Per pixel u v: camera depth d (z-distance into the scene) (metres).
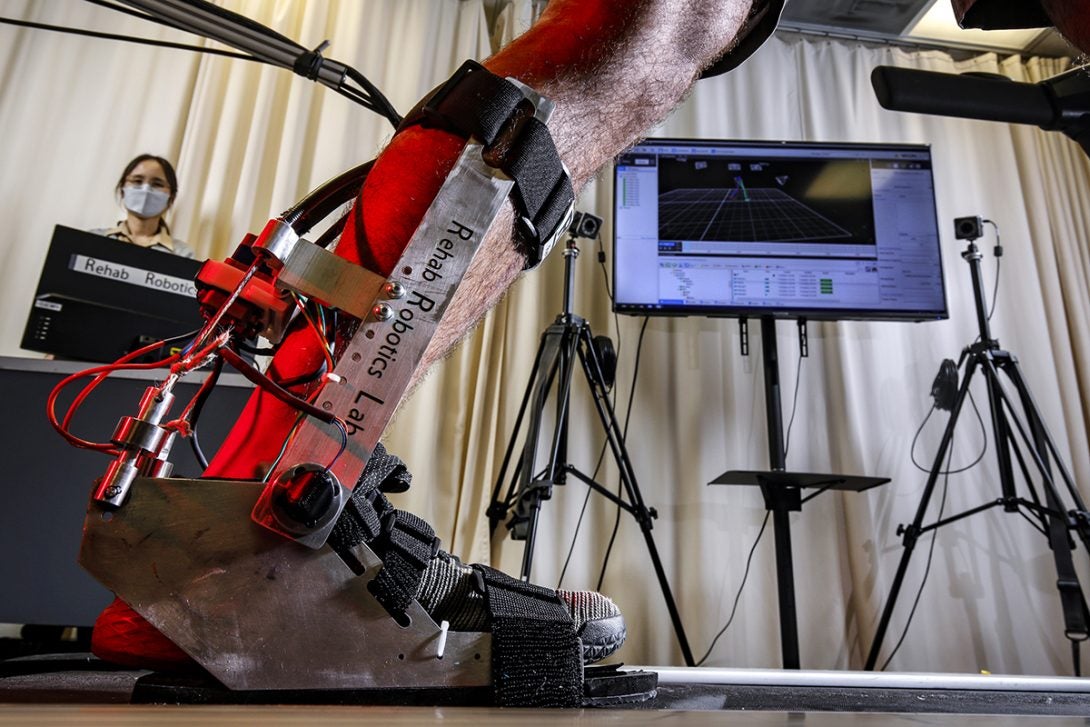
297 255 0.40
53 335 1.46
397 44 2.70
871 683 0.89
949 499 2.34
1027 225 2.71
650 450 2.36
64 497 1.08
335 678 0.38
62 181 2.35
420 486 2.15
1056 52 3.03
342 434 0.38
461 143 0.43
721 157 2.32
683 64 0.52
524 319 2.39
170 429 0.38
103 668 0.81
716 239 2.24
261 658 0.37
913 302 2.18
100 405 1.12
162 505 0.36
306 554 0.38
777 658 2.11
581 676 0.45
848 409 2.38
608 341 2.12
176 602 0.36
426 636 0.41
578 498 2.26
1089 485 2.36
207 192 2.38
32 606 1.04
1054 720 0.31
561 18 0.49
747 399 2.43
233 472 0.40
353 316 0.40
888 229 2.25
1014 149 2.85
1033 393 2.47
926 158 2.32
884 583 2.24
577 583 2.19
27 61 2.43
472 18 2.78
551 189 0.44
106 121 2.43
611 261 2.42
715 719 0.31
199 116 2.47
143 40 0.89
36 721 0.19
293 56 0.89
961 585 2.26
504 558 2.16
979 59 3.03
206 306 0.42
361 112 2.56
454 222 0.41
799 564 2.24
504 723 0.26
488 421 2.30
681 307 2.18
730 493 2.30
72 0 2.51
